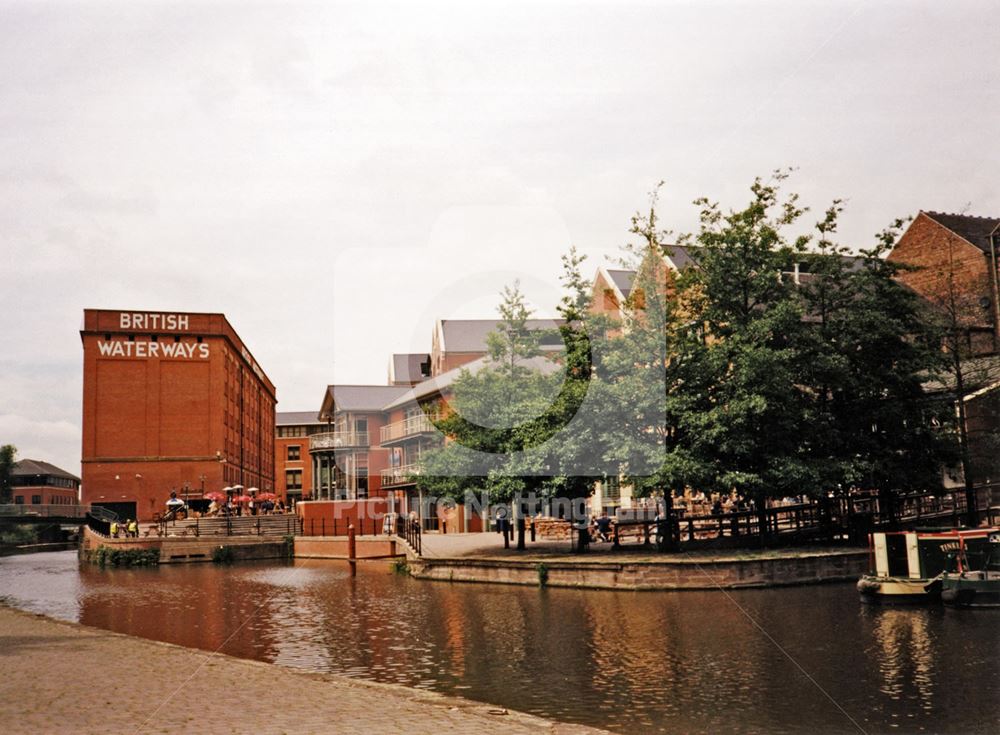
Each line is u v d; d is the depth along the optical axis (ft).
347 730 30.22
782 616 69.51
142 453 301.63
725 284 108.88
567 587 95.71
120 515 298.35
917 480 115.96
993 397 119.75
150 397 304.50
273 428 455.63
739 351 103.14
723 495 124.26
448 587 103.50
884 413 114.73
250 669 43.55
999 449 119.03
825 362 108.47
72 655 48.93
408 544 133.39
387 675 49.49
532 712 40.29
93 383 300.81
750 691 43.88
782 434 106.93
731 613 71.77
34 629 63.05
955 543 75.92
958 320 128.47
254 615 81.05
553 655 54.95
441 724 31.32
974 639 57.06
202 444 306.55
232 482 331.98
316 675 41.86
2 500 414.21
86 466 297.33
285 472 453.99
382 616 77.15
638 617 70.79
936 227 146.20
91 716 32.30
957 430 120.06
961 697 41.98
